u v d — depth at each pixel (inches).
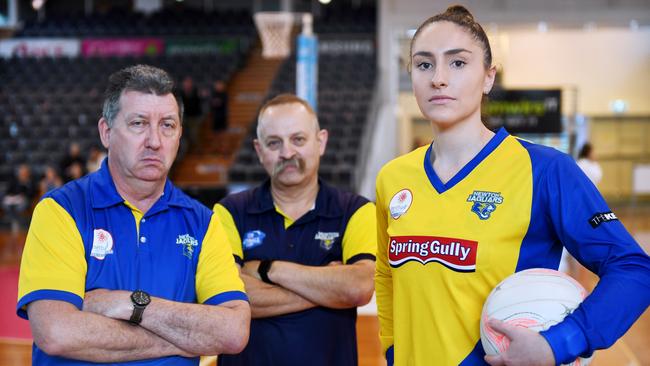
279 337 94.9
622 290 59.8
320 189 102.0
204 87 641.0
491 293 64.9
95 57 690.8
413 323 70.7
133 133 74.5
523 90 462.3
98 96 612.4
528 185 67.5
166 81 76.3
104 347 70.6
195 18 784.3
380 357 196.9
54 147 550.9
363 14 771.4
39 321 69.8
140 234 76.7
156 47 705.6
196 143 561.9
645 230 490.9
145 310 72.3
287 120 96.3
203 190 313.3
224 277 79.7
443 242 69.0
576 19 574.2
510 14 578.2
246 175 469.4
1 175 527.2
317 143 99.7
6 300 272.4
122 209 76.6
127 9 836.0
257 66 700.7
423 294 69.9
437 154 73.2
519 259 67.5
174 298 76.8
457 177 70.5
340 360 96.0
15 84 649.6
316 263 98.0
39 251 72.8
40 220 74.1
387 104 602.2
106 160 79.6
